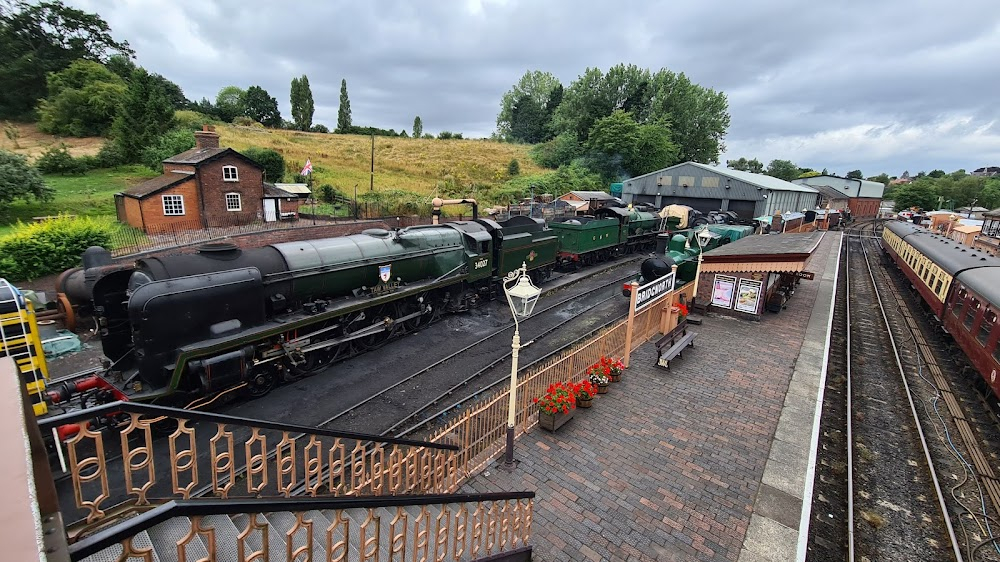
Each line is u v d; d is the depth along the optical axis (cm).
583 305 1953
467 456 773
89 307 1398
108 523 377
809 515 709
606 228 2756
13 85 5225
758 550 651
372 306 1375
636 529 680
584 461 831
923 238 2511
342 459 537
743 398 1073
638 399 1058
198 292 960
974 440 1042
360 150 6225
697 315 1711
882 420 1114
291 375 1197
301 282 1203
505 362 1347
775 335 1509
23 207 2533
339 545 348
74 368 1160
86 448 852
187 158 2731
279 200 3036
